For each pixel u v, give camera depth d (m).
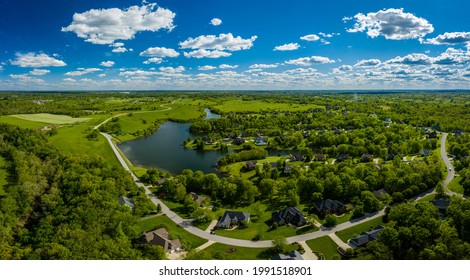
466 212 88.44
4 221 101.19
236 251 93.12
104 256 79.94
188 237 101.69
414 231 86.31
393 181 130.50
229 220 109.44
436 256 75.25
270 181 135.50
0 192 120.31
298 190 133.00
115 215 100.19
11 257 82.06
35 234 94.25
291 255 86.25
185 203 123.31
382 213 112.94
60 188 126.12
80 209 102.62
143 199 123.06
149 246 90.81
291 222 110.19
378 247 85.00
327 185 129.12
